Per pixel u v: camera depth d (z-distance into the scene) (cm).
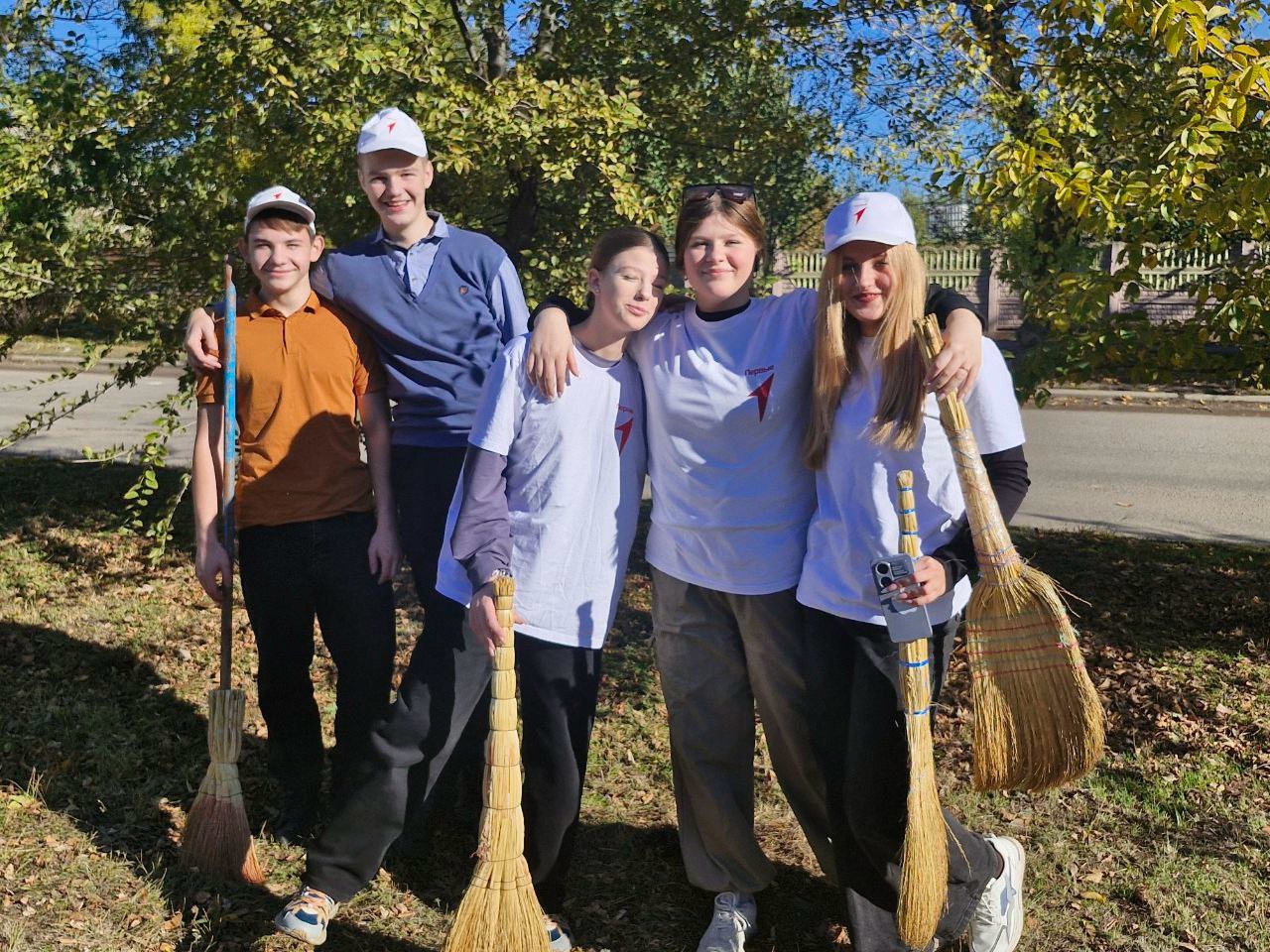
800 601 287
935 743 448
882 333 270
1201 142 427
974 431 274
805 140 704
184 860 325
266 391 336
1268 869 353
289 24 567
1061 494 967
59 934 301
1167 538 811
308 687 363
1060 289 526
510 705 273
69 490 877
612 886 345
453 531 293
